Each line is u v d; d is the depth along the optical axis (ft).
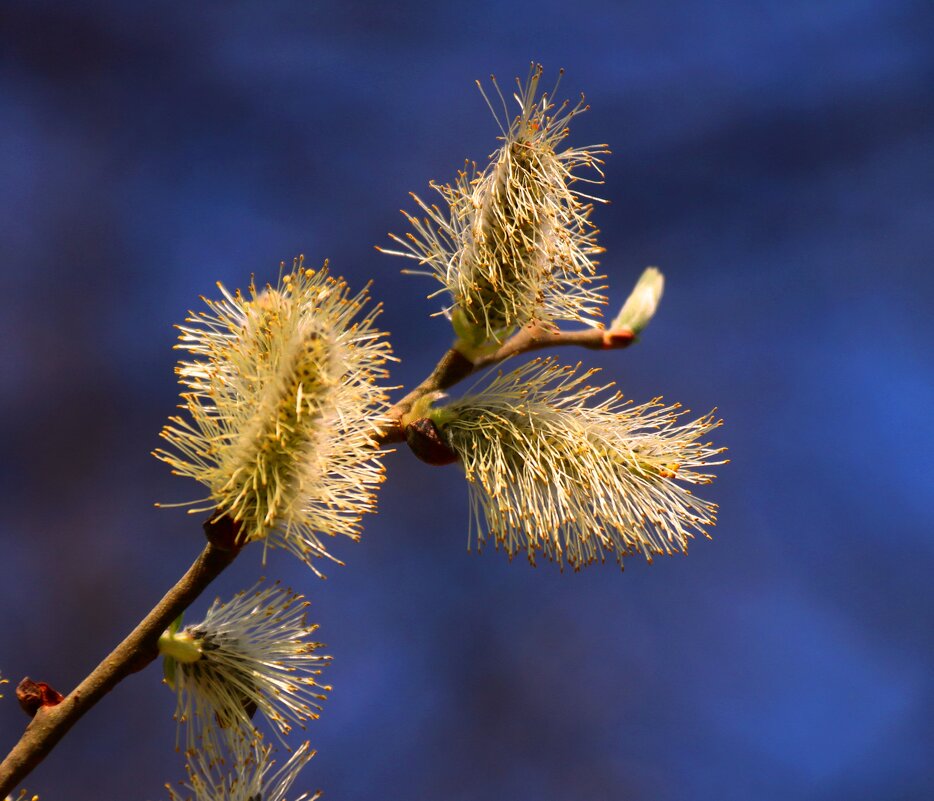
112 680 1.82
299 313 1.83
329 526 1.83
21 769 1.80
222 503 1.81
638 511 1.90
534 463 1.89
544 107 1.90
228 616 1.86
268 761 1.86
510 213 1.90
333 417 1.83
